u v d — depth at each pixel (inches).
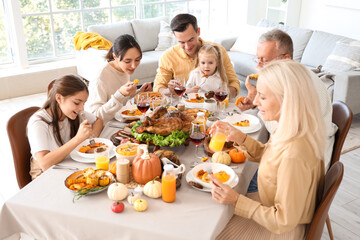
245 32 199.5
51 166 62.6
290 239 55.1
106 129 76.9
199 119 68.6
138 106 76.8
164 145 64.6
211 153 66.1
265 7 251.0
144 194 54.7
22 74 176.7
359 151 128.7
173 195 52.6
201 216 50.1
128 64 90.4
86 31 203.3
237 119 81.2
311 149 50.4
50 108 68.9
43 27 188.5
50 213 51.1
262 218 51.6
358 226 91.4
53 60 197.8
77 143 63.9
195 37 101.1
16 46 180.1
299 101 48.9
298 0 229.8
